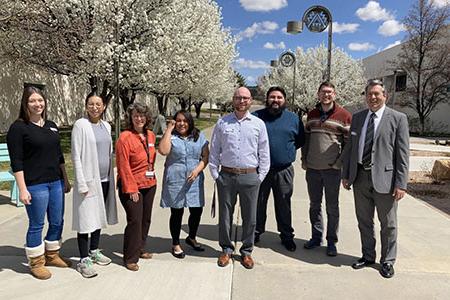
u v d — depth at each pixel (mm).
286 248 4793
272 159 4609
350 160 4246
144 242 4406
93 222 3982
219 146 4273
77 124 3926
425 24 30953
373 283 3877
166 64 14273
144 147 4211
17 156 3617
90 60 12969
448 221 6035
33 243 3830
